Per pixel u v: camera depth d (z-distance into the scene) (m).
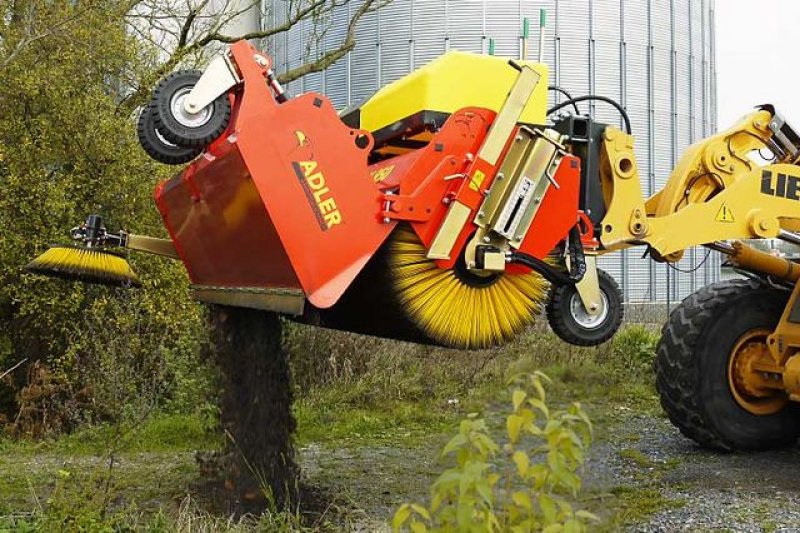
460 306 4.29
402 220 4.08
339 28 21.20
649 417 7.55
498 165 4.31
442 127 4.23
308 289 3.91
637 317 13.31
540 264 4.36
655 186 24.16
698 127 25.80
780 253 6.28
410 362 8.95
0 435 7.42
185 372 7.63
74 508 4.14
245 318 4.73
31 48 8.48
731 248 5.83
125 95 9.33
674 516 4.45
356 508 4.63
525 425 2.07
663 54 24.36
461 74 4.43
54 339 8.38
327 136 3.98
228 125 4.12
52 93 8.27
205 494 4.71
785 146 5.50
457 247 4.22
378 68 21.94
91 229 4.88
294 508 4.48
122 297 7.84
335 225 3.96
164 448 6.42
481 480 1.97
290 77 11.61
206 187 4.23
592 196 4.79
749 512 4.50
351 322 4.82
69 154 8.46
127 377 6.32
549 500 2.02
